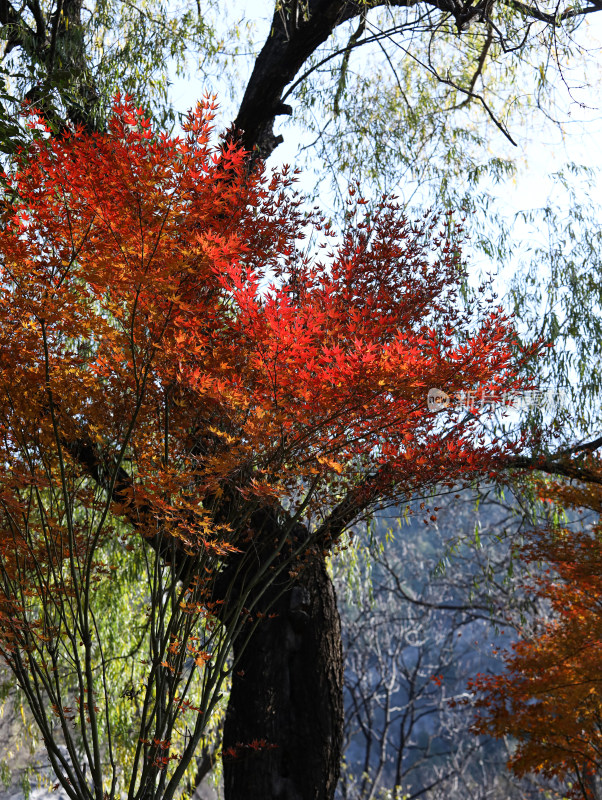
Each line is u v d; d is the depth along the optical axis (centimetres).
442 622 1770
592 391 555
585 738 628
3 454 325
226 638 341
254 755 414
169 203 271
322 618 441
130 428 304
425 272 392
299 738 419
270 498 312
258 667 427
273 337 266
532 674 632
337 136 612
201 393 292
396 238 391
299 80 550
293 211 361
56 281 302
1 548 325
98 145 279
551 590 667
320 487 347
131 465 388
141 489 294
